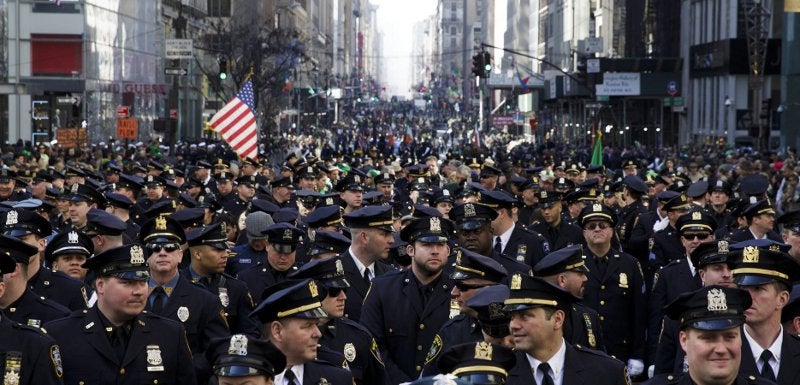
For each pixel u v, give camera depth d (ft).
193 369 38.27
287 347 32.22
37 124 263.08
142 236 42.86
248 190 91.25
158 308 42.11
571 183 86.33
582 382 31.86
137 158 178.29
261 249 55.67
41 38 262.26
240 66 301.22
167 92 309.01
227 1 397.60
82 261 47.14
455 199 69.51
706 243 41.91
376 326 42.86
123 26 295.48
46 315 40.16
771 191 117.19
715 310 29.04
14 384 33.81
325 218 57.62
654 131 352.49
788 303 37.52
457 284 36.55
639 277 53.93
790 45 244.63
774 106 288.10
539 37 555.69
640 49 365.81
